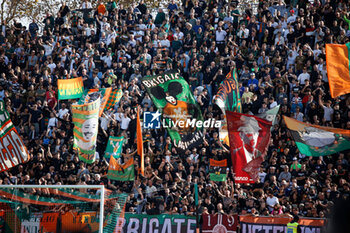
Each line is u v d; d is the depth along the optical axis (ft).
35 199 92.22
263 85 159.53
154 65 174.81
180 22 194.29
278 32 174.09
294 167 132.67
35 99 173.78
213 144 140.36
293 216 112.27
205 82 166.09
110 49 182.50
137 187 128.98
